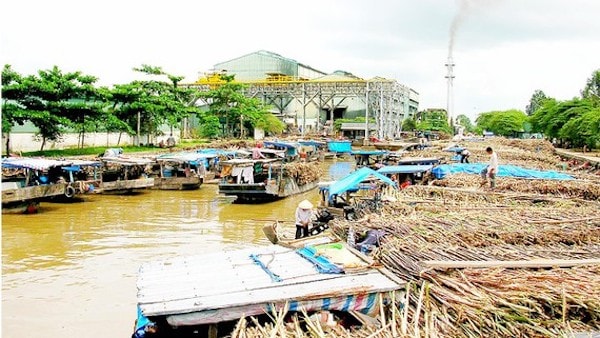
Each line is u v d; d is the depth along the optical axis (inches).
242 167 1166.3
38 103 1379.2
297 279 329.7
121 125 1685.5
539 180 838.5
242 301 292.2
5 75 1305.4
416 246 412.8
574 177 947.3
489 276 335.9
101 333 427.8
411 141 2755.9
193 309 283.9
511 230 476.4
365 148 2524.6
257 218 955.3
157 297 301.7
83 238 769.6
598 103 2181.3
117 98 1863.9
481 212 592.4
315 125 3516.2
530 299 300.2
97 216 952.3
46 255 668.7
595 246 442.9
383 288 311.7
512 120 3740.2
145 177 1322.6
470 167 1013.2
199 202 1137.4
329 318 297.3
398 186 899.4
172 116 2009.1
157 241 754.8
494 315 287.0
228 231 834.2
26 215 948.0
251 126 2780.5
